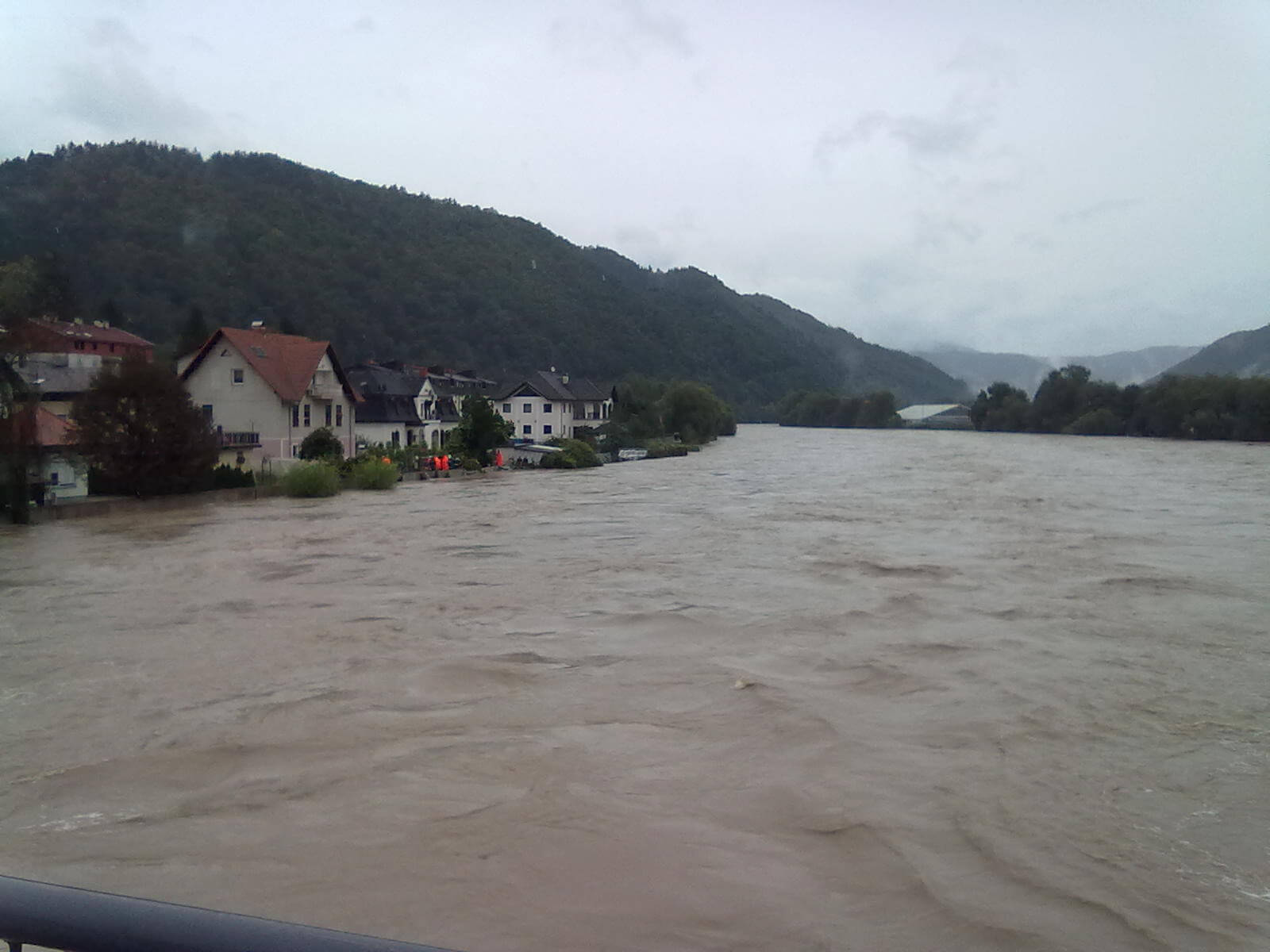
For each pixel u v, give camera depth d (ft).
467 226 629.92
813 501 115.34
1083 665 40.40
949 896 21.91
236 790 27.89
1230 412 278.26
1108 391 326.03
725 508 108.99
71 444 117.39
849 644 43.91
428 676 39.45
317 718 34.24
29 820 26.03
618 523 95.91
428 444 229.86
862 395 588.50
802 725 32.91
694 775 28.73
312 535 89.45
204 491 127.75
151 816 26.23
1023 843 24.43
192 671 40.81
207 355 161.07
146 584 63.10
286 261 416.05
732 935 20.39
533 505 117.19
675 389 320.09
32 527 98.02
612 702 35.70
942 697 36.01
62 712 35.32
